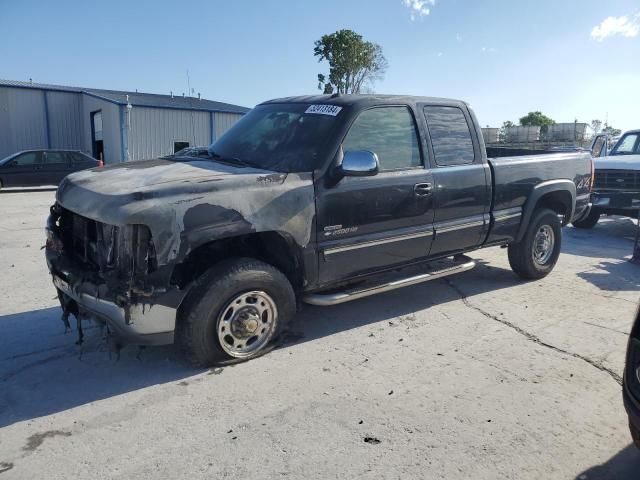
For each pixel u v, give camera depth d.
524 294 5.92
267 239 4.17
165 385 3.75
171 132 30.73
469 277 6.61
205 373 3.92
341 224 4.36
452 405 3.53
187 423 3.29
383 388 3.75
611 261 7.63
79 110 33.34
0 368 4.00
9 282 6.20
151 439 3.12
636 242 7.54
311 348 4.40
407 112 4.95
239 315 3.99
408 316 5.18
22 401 3.54
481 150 5.50
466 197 5.27
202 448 3.04
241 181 3.86
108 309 3.54
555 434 3.22
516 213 5.84
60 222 4.31
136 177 3.98
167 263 3.53
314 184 4.18
